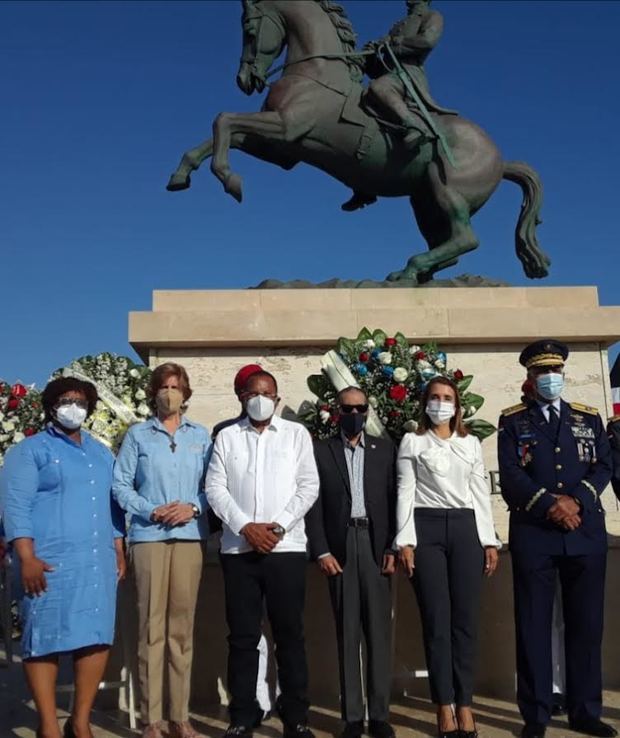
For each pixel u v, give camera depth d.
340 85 7.18
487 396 6.21
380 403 5.21
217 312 5.98
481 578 4.29
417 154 7.18
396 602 5.05
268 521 4.16
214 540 5.29
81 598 3.68
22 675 6.02
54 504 3.74
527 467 4.39
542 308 6.21
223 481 4.24
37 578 3.61
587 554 4.27
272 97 7.15
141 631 4.21
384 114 7.22
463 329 6.12
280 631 4.12
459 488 4.32
